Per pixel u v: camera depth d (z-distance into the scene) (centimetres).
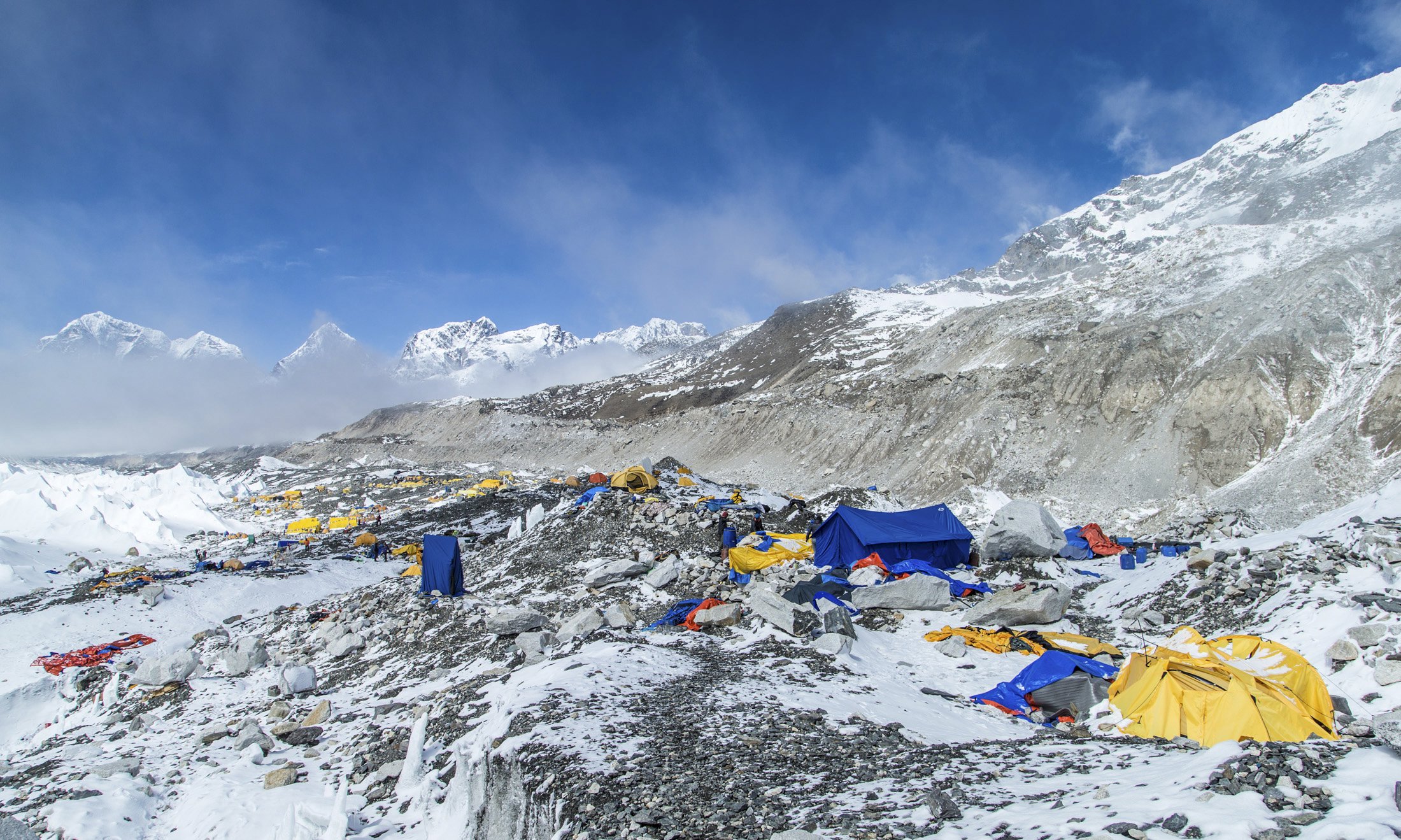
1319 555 1739
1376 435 5241
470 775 1252
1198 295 9069
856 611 2352
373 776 1485
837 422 11019
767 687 1582
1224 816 646
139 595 3566
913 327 18150
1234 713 1099
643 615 2514
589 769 1085
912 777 1020
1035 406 8262
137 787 1616
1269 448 6212
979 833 740
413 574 3794
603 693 1485
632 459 14112
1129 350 8156
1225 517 2928
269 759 1747
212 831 1359
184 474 8912
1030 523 2755
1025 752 1141
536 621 2369
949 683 1723
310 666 2680
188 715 2266
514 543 4191
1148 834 642
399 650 2578
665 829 889
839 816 860
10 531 5666
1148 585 2198
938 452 8494
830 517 3005
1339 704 1174
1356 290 7231
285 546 5869
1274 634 1555
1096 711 1345
